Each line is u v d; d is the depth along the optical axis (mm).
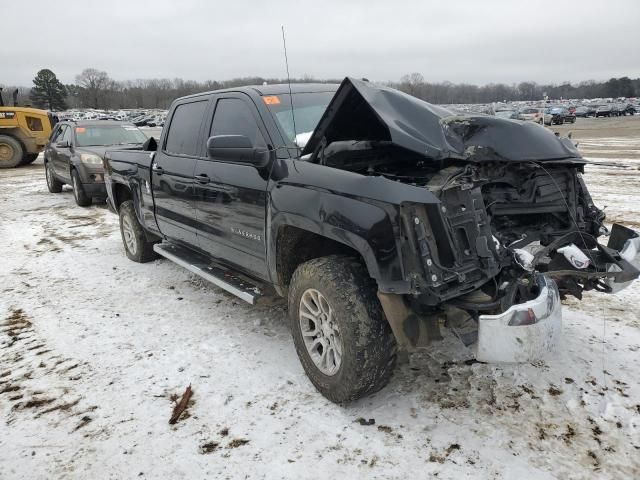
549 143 3068
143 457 2586
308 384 3180
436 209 2486
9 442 2750
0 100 18672
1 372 3510
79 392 3213
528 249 2979
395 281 2451
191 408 2986
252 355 3594
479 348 2426
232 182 3592
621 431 2615
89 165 9742
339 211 2662
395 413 2834
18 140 18188
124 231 6188
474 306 2543
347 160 3002
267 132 3465
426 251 2467
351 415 2834
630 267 2945
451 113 3156
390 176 2900
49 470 2525
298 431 2723
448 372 3223
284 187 3078
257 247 3471
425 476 2359
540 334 2408
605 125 38375
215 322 4211
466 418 2768
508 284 2635
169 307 4594
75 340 3967
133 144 10703
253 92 3789
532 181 3166
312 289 2871
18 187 13461
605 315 3998
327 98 3961
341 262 2803
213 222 3969
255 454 2564
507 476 2338
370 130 3115
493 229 3066
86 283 5379
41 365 3584
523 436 2607
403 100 2957
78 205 10281
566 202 3268
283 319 4215
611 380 3066
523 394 2963
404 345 2541
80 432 2809
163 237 5258
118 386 3262
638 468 2359
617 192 9148
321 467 2449
